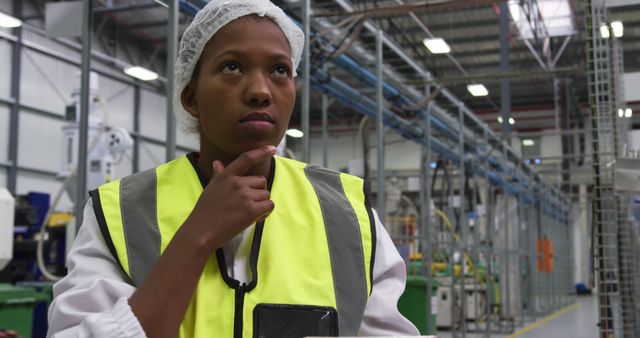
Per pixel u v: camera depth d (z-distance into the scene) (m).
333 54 4.67
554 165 14.11
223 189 0.67
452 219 7.50
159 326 0.63
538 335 8.69
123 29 11.66
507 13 10.03
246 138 0.73
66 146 4.73
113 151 4.88
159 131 13.42
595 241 2.53
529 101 15.65
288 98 0.76
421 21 9.20
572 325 10.11
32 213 4.54
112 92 12.15
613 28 2.61
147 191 0.80
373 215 0.86
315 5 4.64
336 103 14.02
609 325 2.49
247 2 0.74
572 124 15.66
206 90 0.74
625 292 2.51
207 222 0.66
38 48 10.65
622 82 2.62
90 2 2.73
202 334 0.70
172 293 0.64
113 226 0.76
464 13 10.40
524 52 12.13
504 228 9.49
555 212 14.01
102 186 0.82
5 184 10.31
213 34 0.75
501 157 9.20
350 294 0.78
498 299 9.66
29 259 4.34
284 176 0.85
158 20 10.87
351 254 0.80
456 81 5.97
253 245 0.76
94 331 0.62
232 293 0.73
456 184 11.53
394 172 15.78
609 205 2.52
